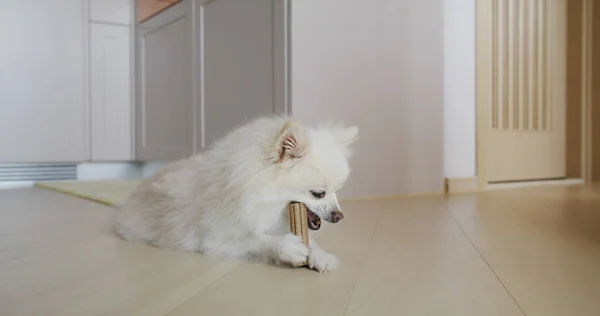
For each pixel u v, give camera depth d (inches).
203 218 51.1
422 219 78.0
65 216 82.2
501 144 138.4
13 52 143.6
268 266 47.5
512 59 139.5
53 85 150.3
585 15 156.3
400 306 35.4
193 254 52.4
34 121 148.0
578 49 157.8
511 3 137.2
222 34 110.0
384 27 106.5
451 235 64.3
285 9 91.1
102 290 39.3
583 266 47.6
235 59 105.9
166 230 55.7
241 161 47.6
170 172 59.6
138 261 49.3
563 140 158.6
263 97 98.0
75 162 156.8
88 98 156.5
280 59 92.8
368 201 102.1
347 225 72.3
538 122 149.9
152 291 39.0
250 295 38.0
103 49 157.4
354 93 102.0
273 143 46.5
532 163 148.6
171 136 139.3
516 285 40.9
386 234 65.1
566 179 157.5
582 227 70.4
